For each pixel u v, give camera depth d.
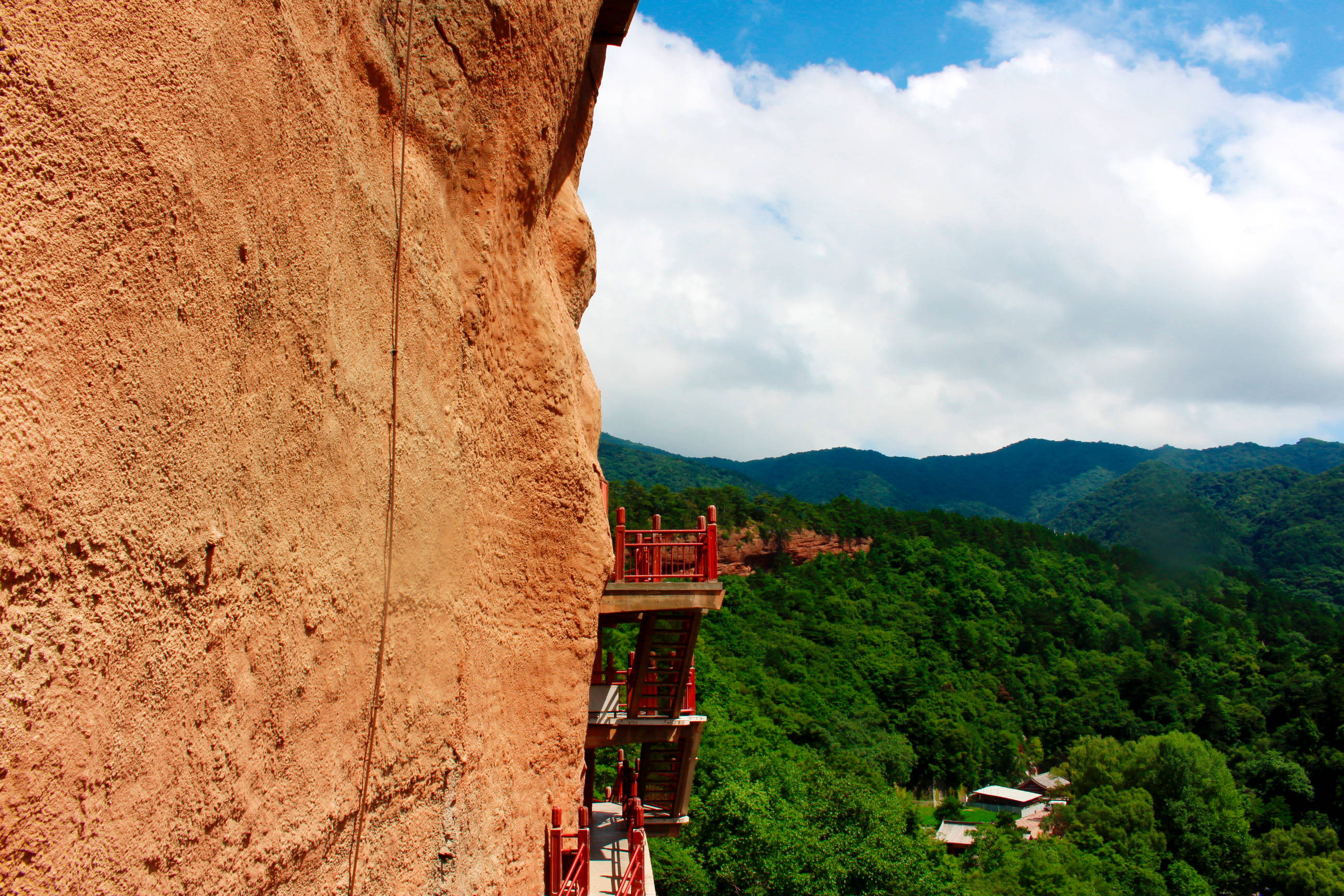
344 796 4.66
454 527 6.22
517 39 6.56
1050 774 76.50
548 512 7.83
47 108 2.69
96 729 2.88
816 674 74.06
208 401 3.52
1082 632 104.44
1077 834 51.09
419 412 5.65
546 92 7.34
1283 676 91.31
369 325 4.98
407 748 5.45
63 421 2.75
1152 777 57.72
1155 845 51.59
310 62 4.29
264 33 3.89
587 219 10.61
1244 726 82.19
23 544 2.57
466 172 6.29
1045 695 88.62
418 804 5.65
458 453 6.28
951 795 72.19
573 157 10.21
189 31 3.35
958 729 73.25
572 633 8.12
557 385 7.88
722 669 66.19
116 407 2.99
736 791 31.20
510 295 7.24
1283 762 66.62
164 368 3.24
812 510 110.69
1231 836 54.34
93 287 2.88
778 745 51.22
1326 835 55.38
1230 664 97.06
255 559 3.87
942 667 86.12
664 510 102.19
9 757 2.51
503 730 7.07
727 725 46.25
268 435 3.99
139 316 3.10
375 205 5.04
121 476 3.01
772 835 30.06
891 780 64.38
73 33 2.80
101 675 2.91
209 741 3.52
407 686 5.46
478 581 6.67
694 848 30.44
